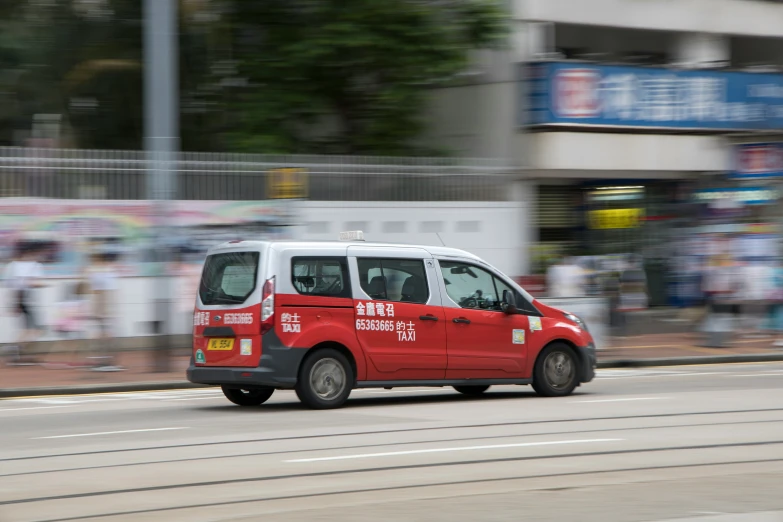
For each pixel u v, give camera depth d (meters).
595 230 50.44
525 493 13.43
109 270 35.72
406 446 17.47
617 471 15.18
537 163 46.56
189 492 13.82
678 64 49.81
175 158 37.16
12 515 12.54
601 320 38.09
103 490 13.97
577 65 46.88
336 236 40.81
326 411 22.53
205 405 24.70
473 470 15.27
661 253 51.75
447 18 45.19
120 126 45.75
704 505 12.57
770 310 41.94
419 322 23.77
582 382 25.73
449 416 21.44
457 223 43.69
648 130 48.59
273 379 22.42
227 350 23.06
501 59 47.28
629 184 51.44
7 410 24.30
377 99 44.91
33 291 34.00
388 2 43.75
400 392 27.41
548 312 25.50
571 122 46.72
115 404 25.34
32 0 43.97
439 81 46.22
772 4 53.94
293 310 22.64
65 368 33.56
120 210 36.41
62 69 44.59
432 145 48.50
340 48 43.62
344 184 41.09
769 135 45.53
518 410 22.42
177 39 44.69
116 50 44.88
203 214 37.91
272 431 19.33
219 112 45.75
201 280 24.02
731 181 47.47
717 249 41.78
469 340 24.27
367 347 23.22
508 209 45.00
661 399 24.42
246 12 45.03
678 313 50.00
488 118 47.69
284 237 39.41
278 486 14.19
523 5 46.94
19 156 34.97
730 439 18.19
